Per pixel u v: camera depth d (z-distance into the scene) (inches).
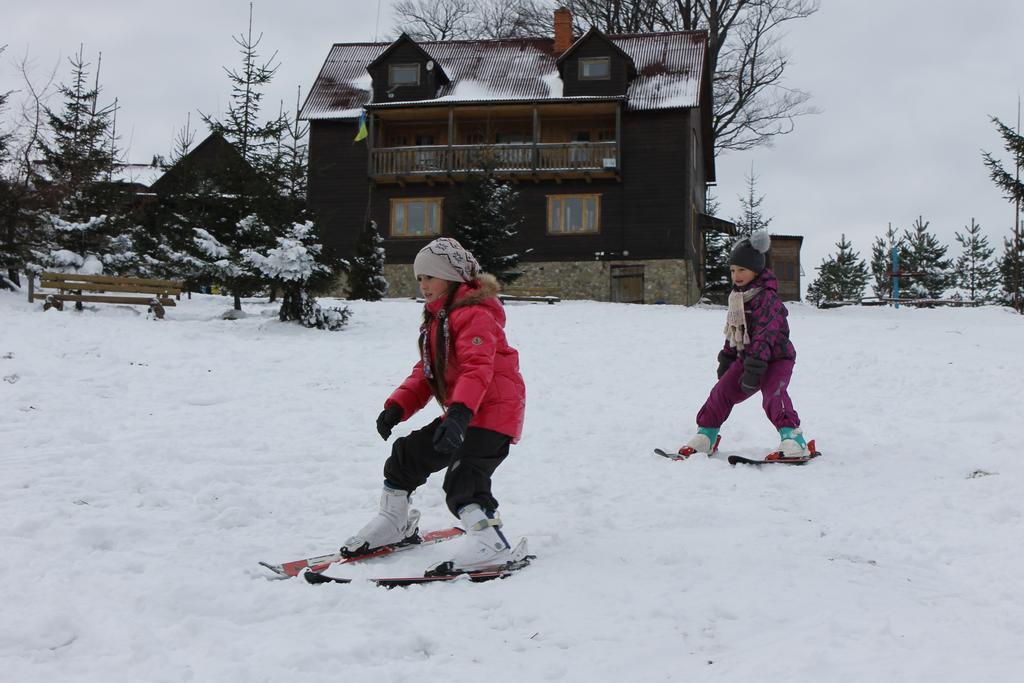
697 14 1432.1
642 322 685.9
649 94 1184.2
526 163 1166.3
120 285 624.7
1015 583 137.0
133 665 105.0
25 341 468.1
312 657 107.0
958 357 473.1
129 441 267.4
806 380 417.7
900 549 160.6
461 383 138.9
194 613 123.8
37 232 706.2
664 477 228.1
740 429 303.1
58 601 125.5
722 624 121.2
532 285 1184.8
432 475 221.3
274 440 276.5
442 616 123.5
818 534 169.6
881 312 1063.0
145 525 169.8
